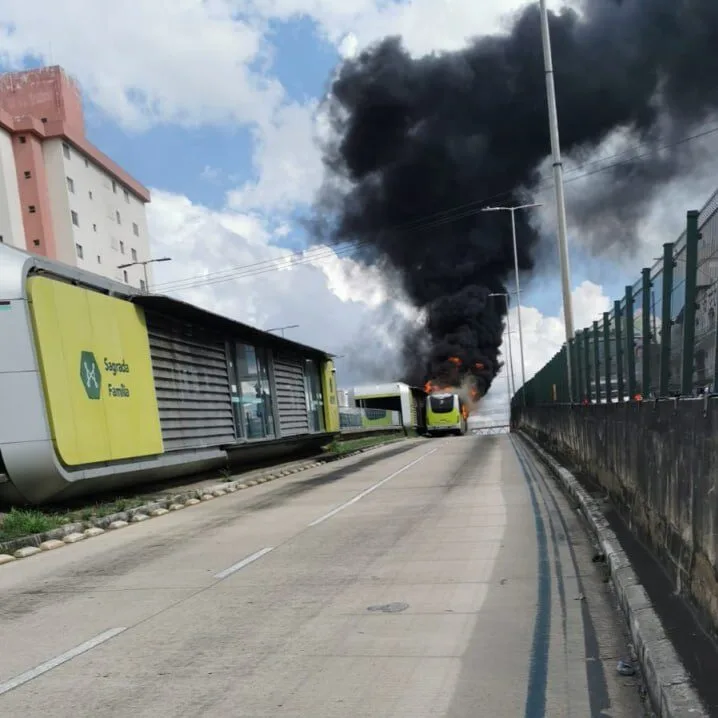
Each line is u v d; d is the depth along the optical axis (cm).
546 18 1902
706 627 461
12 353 1228
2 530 1085
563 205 1900
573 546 851
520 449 2819
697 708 351
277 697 439
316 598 668
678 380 626
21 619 655
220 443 2069
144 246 6203
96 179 5416
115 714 424
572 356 1697
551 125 1898
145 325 1678
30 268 1276
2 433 1217
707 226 531
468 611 602
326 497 1496
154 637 574
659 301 697
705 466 480
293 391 2936
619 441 941
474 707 414
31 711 435
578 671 463
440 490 1497
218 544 998
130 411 1536
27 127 4775
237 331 2236
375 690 444
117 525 1262
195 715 417
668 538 606
